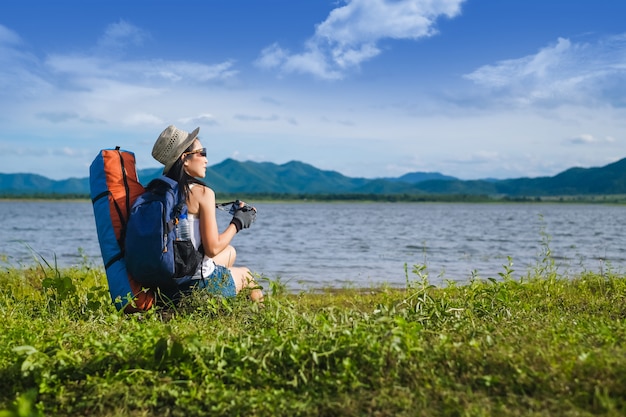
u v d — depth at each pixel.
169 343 4.43
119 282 6.04
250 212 6.67
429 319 5.55
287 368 4.16
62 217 73.56
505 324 5.28
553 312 6.34
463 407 3.38
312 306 8.00
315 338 4.48
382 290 10.42
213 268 6.38
